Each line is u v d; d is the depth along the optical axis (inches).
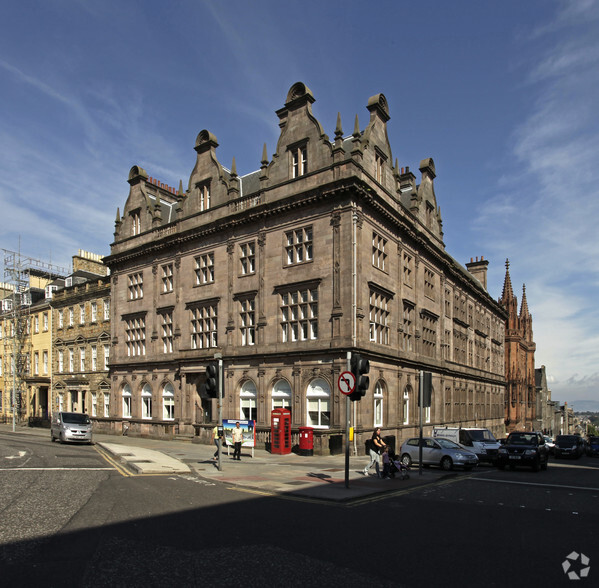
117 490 586.2
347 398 642.8
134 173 1811.0
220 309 1412.4
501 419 2741.1
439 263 1754.4
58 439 1390.3
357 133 1206.3
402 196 1686.8
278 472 802.2
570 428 6786.4
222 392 823.1
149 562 326.3
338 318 1148.5
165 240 1594.5
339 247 1170.6
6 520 424.8
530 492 669.9
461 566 333.7
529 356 3713.1
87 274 2357.3
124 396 1745.8
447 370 1770.4
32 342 2362.2
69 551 344.2
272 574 309.7
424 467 1016.2
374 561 340.5
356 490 621.3
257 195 1358.3
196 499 546.9
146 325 1668.3
